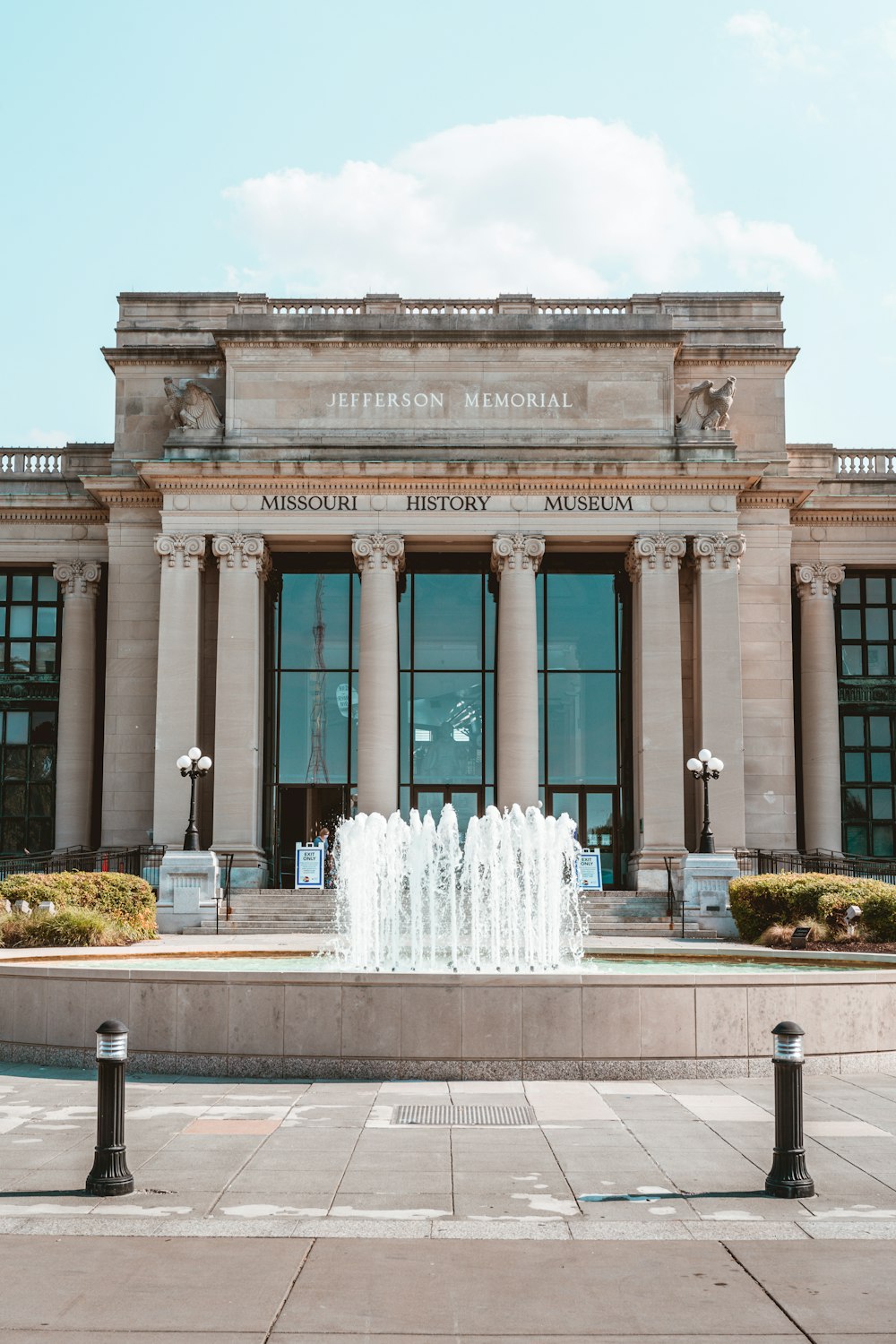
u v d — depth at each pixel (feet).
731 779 154.30
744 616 164.86
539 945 101.86
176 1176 40.98
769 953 83.61
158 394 168.35
